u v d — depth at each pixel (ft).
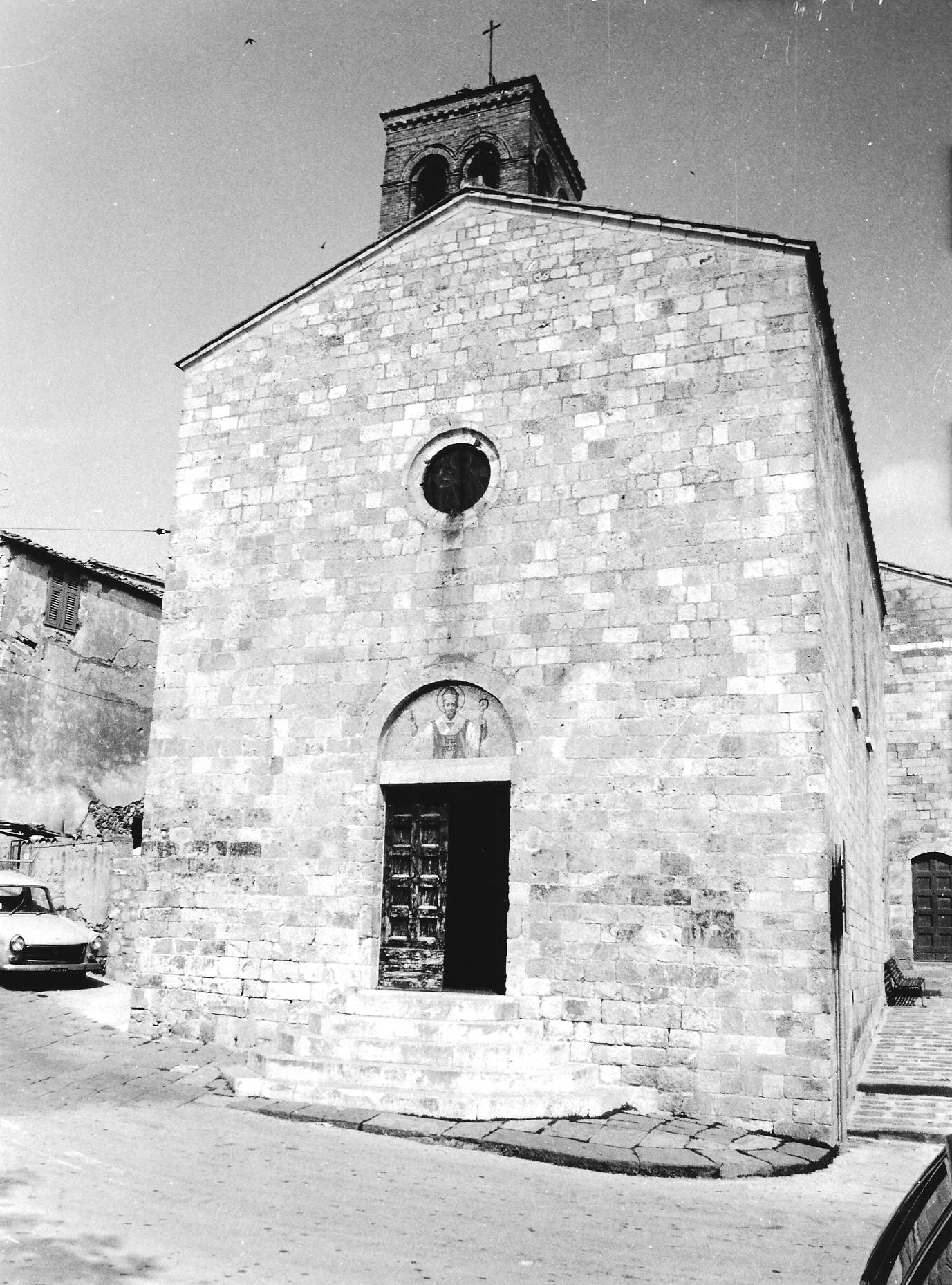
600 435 41.50
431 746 41.98
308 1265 19.90
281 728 44.47
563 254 44.09
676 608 38.75
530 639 40.83
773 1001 34.45
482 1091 33.96
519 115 56.80
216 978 42.96
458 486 44.09
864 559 63.00
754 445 38.91
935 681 82.07
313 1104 33.76
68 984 51.65
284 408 48.16
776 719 36.47
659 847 37.04
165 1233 21.27
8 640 72.84
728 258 40.93
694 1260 21.71
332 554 45.42
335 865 42.32
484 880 42.96
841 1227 24.70
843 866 40.81
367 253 47.93
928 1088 42.34
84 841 68.80
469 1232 22.68
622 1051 35.86
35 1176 24.75
